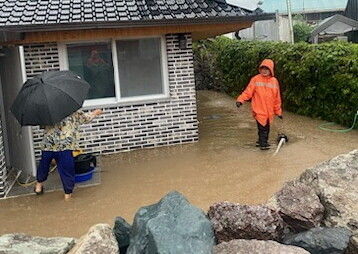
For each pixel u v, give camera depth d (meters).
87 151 8.84
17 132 7.58
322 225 3.75
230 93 16.42
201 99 15.97
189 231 3.37
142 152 8.83
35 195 6.68
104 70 8.83
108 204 6.09
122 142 8.99
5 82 7.74
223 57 16.86
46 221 5.65
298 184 4.13
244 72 14.88
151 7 8.84
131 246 3.42
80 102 6.25
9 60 7.32
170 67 9.06
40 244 3.59
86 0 9.00
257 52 13.86
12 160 8.04
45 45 8.42
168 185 6.71
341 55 9.98
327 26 21.47
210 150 8.62
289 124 10.54
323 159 7.52
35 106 5.99
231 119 11.78
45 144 6.39
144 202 6.07
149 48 8.98
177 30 8.79
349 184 3.98
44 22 7.95
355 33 21.69
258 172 7.04
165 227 3.35
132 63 8.93
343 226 3.66
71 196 6.50
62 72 6.59
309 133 9.48
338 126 9.95
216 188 6.41
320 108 10.66
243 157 7.98
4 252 3.42
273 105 8.45
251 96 8.46
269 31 20.83
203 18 8.47
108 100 8.90
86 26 8.00
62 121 6.30
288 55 11.86
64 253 3.51
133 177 7.22
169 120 9.20
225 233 3.61
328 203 3.82
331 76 10.05
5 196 6.69
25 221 5.70
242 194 6.10
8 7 8.55
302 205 3.78
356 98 9.36
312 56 10.63
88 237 3.38
